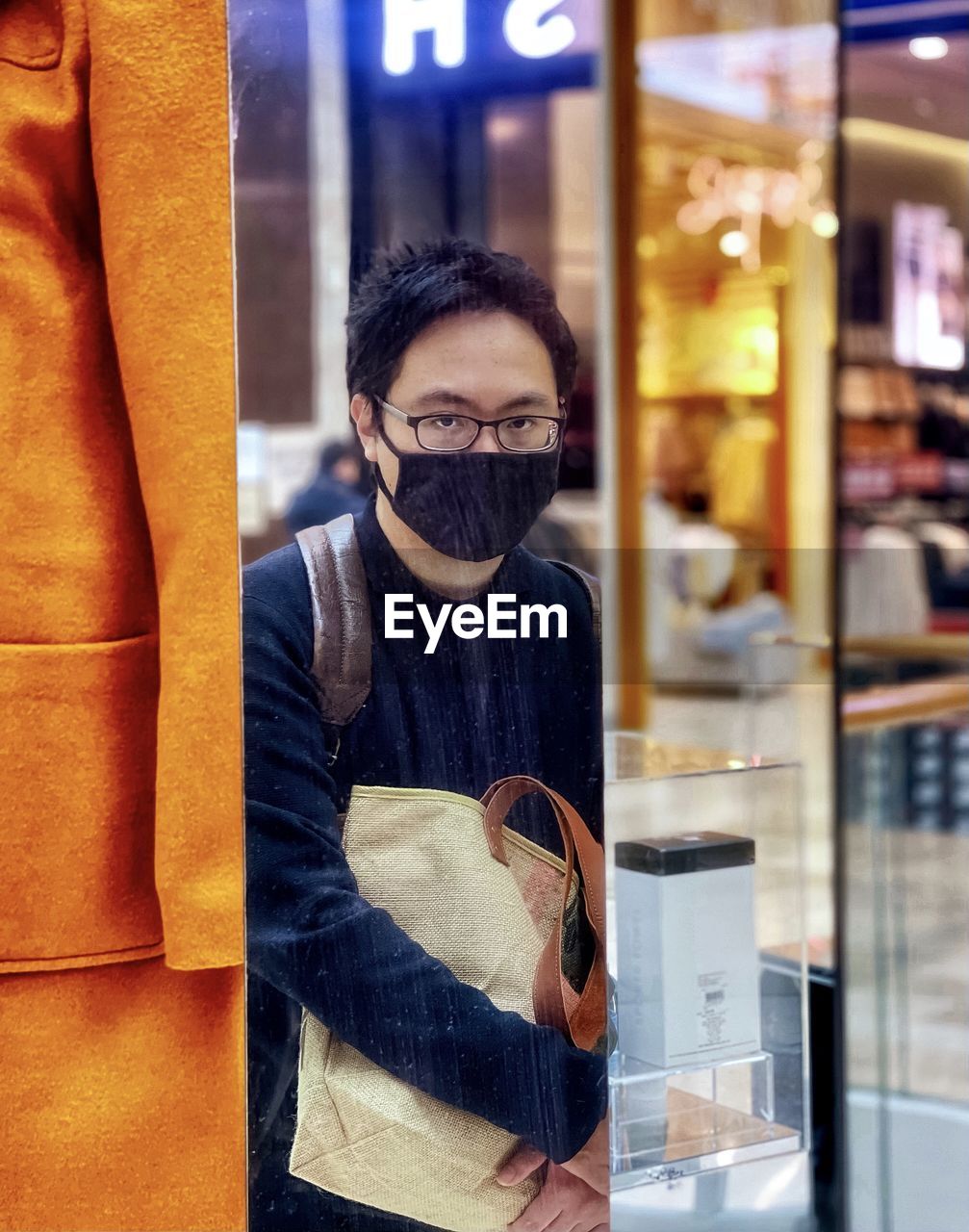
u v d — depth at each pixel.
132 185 1.18
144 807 1.26
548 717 1.22
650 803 1.50
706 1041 1.47
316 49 1.17
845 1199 1.55
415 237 1.19
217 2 1.16
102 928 1.25
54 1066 1.26
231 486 1.19
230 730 1.21
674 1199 1.46
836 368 3.18
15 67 1.19
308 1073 1.20
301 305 1.18
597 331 5.84
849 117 5.39
